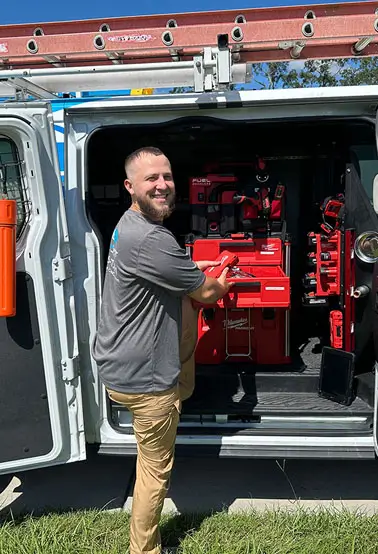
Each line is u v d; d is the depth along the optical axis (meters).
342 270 2.94
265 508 2.64
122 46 2.70
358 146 2.80
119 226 2.08
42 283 2.26
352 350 2.92
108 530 2.46
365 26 2.52
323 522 2.45
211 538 2.36
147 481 2.15
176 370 2.11
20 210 2.29
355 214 2.84
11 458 2.34
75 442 2.44
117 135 2.94
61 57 2.85
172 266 1.96
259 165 3.16
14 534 2.42
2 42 2.75
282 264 3.22
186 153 3.57
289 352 3.33
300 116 2.44
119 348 2.06
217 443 2.57
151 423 2.09
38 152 2.20
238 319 3.28
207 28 2.63
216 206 3.21
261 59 2.89
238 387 3.05
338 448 2.51
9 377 2.30
